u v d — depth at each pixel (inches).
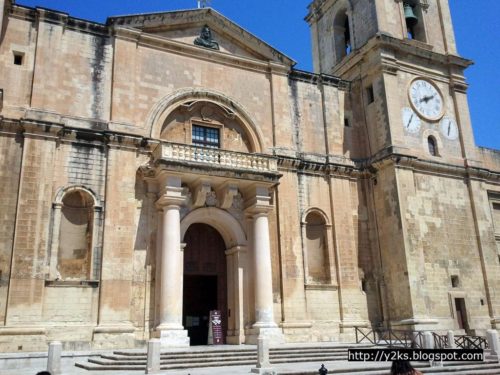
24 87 895.7
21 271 802.8
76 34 964.6
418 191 1140.5
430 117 1235.2
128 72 983.6
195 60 1075.9
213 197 995.9
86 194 890.7
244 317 969.5
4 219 818.2
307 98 1194.0
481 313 1127.6
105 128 935.7
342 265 1087.6
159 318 872.9
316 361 782.5
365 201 1173.1
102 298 850.1
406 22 1358.3
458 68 1326.3
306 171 1122.0
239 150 1081.4
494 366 742.5
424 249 1100.5
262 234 968.9
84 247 881.5
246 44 1144.2
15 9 922.7
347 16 1478.8
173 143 925.2
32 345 778.8
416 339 993.5
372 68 1224.8
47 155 866.1
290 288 1020.5
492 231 1211.9
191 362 718.5
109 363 701.9
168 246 882.1
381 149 1165.1
